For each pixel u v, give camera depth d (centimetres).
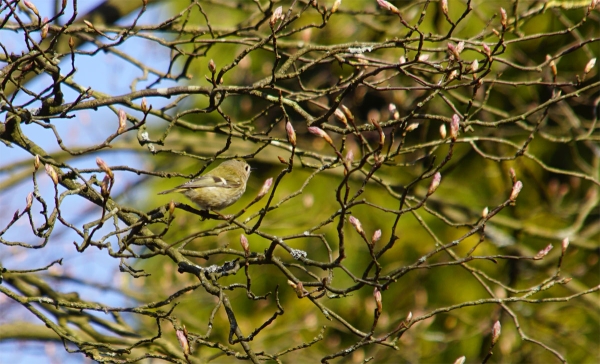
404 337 1498
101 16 1223
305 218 1661
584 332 1636
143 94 822
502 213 1778
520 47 1678
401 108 1363
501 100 1722
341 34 1548
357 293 1700
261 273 1662
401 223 1727
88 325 1049
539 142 1758
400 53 1372
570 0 1057
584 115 1712
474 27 1541
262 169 1733
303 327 1396
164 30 1025
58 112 807
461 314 1662
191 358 1009
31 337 1048
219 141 1466
